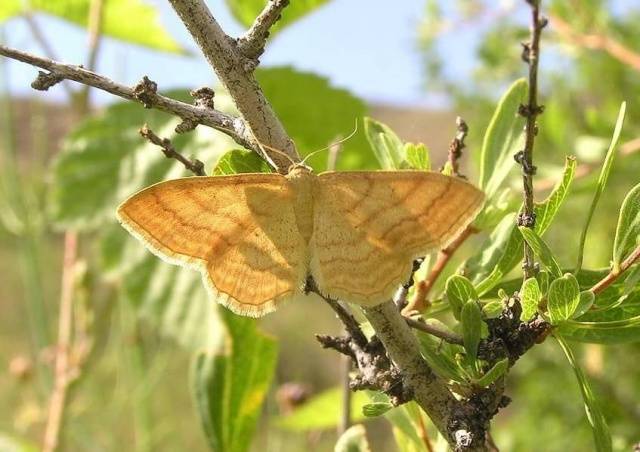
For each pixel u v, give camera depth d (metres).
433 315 0.05
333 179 0.05
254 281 0.05
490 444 0.05
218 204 0.05
